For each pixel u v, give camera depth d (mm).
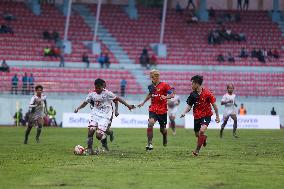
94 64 136750
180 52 145625
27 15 148000
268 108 126125
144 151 48906
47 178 30172
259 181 29641
